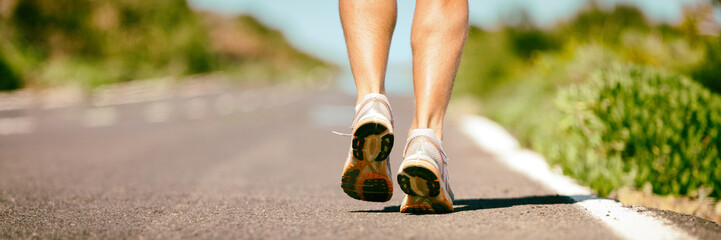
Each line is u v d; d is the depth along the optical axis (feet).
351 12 8.70
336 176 16.44
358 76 8.58
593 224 7.92
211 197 11.97
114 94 72.64
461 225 7.91
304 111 49.83
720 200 13.23
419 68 8.73
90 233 7.88
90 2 96.63
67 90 71.15
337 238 7.25
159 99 65.62
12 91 65.67
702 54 20.90
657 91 15.25
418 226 7.92
